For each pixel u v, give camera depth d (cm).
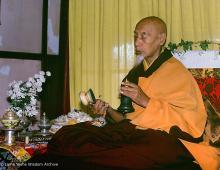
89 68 396
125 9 388
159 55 286
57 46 400
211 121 275
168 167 215
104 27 391
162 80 269
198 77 320
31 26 380
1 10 358
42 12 388
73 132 234
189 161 230
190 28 365
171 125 249
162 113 250
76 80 397
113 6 391
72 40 400
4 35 362
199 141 254
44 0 388
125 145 220
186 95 256
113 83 389
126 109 275
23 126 310
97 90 394
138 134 232
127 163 208
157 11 378
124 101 276
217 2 358
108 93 389
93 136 227
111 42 390
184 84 262
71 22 400
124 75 388
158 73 272
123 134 232
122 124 254
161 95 264
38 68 387
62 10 400
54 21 397
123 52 388
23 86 311
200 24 362
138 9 384
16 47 370
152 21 288
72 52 400
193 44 356
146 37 284
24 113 311
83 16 398
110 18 391
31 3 380
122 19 388
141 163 210
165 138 230
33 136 304
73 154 217
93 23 396
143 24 288
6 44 363
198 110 260
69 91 399
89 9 396
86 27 397
